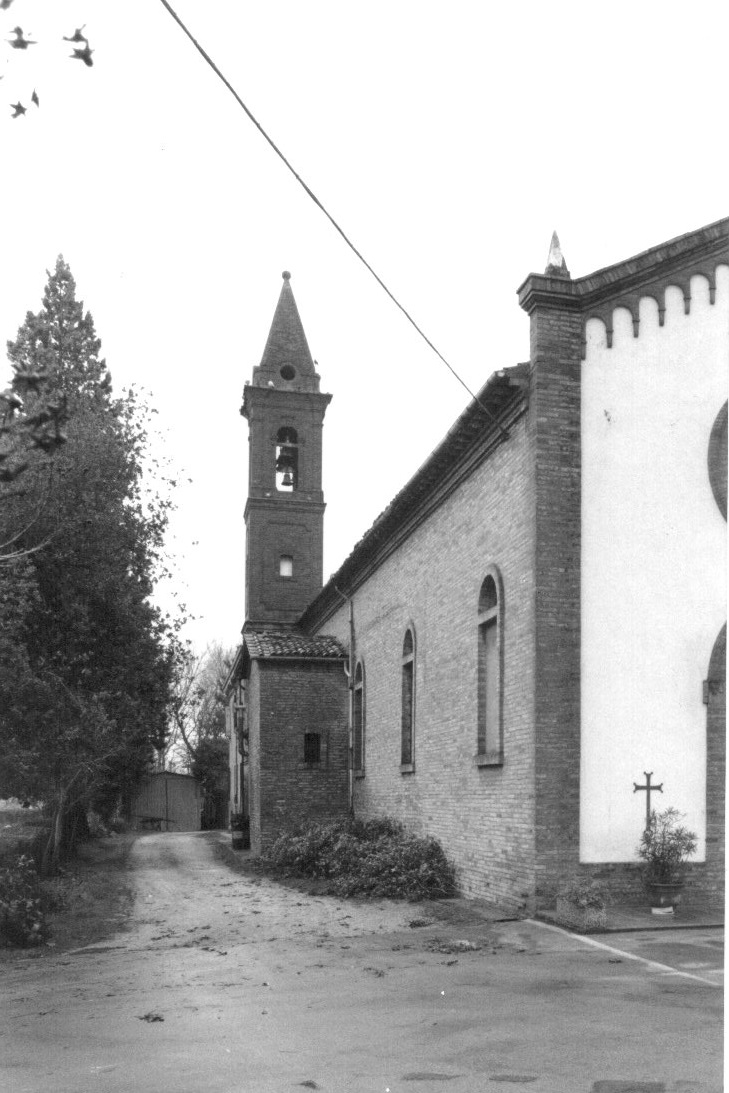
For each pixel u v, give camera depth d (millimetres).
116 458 16844
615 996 8305
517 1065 6391
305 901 16688
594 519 13367
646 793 13000
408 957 10633
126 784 34312
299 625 35312
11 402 3918
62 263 33719
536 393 13414
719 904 12938
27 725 16938
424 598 19609
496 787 14562
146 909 16281
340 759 27391
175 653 22703
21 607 15070
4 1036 7715
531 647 13172
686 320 14047
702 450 13820
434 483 18359
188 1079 6285
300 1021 7816
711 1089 5805
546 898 12641
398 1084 6055
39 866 22234
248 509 36562
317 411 37281
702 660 13414
